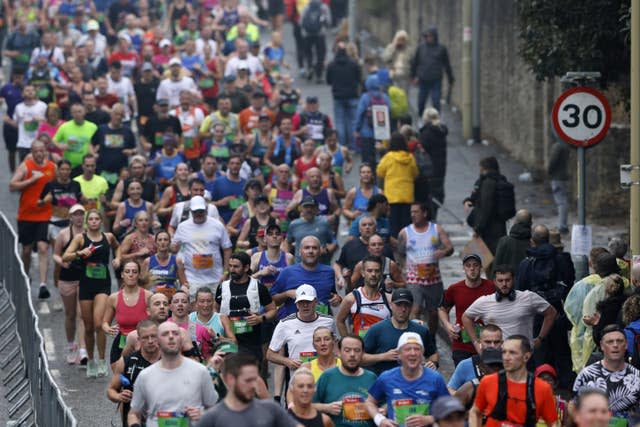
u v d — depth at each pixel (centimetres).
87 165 6128
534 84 7819
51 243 6203
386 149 6912
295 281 4688
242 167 6412
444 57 8619
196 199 5278
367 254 5050
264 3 12912
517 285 4616
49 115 7250
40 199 6075
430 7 10419
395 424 3569
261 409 2959
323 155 6191
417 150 6256
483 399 3412
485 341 3722
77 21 10319
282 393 4678
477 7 8688
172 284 5147
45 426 4234
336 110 8481
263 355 4741
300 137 7462
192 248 5278
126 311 4628
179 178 6106
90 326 5116
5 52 9462
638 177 4469
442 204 7019
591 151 6931
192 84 8062
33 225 6147
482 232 5506
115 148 6850
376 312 4372
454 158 8400
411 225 5188
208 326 4397
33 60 8900
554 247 4581
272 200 5969
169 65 8350
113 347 4628
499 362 3653
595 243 6506
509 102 8375
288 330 4212
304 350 4200
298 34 10888
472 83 8712
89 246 5119
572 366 4562
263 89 8881
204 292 4394
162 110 7038
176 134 7056
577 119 4650
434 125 6956
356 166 8256
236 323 4506
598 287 4219
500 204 5478
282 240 5353
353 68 8438
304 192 5859
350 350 3684
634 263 4212
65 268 5225
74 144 6906
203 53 9462
